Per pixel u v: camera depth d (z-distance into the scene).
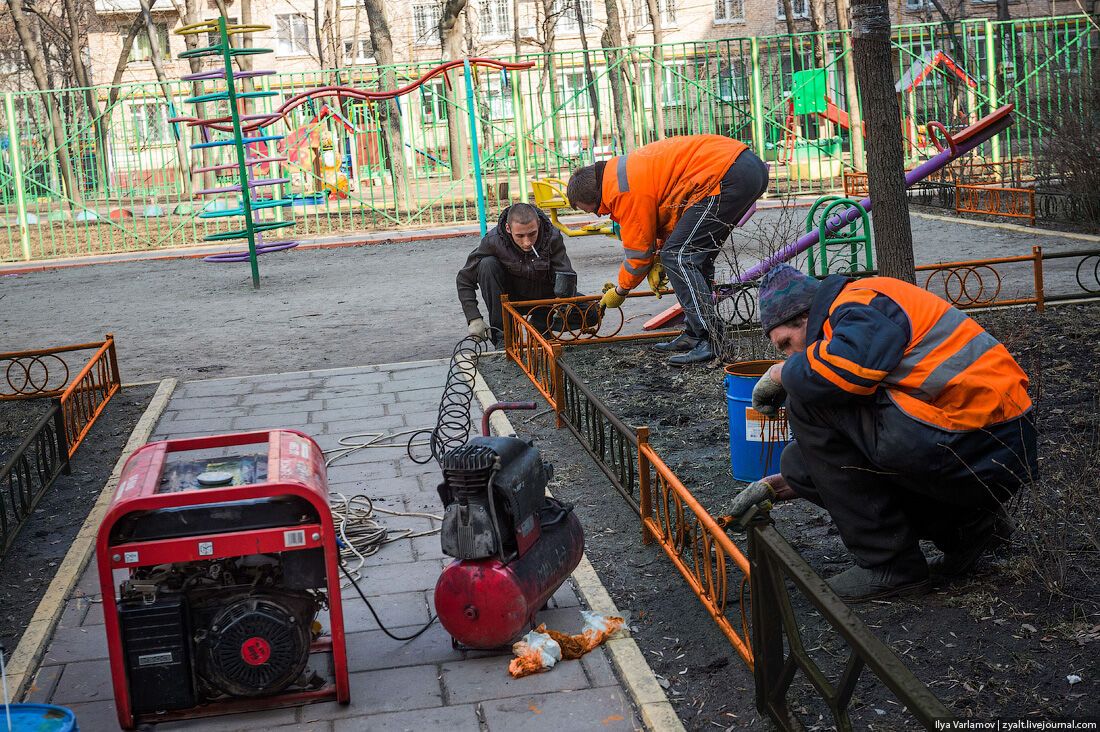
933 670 3.71
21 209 20.00
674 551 4.68
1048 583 4.12
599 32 47.31
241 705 3.71
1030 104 21.36
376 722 3.64
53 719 3.11
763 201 21.41
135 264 18.58
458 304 12.34
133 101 22.06
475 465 3.86
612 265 15.22
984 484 3.90
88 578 4.98
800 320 4.18
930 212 18.50
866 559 4.20
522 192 22.66
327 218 23.55
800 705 3.59
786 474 4.46
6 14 38.84
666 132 26.47
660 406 7.27
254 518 3.57
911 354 3.89
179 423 7.57
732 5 46.09
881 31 7.25
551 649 3.97
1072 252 9.55
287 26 46.44
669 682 3.84
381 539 5.19
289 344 10.52
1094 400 6.63
